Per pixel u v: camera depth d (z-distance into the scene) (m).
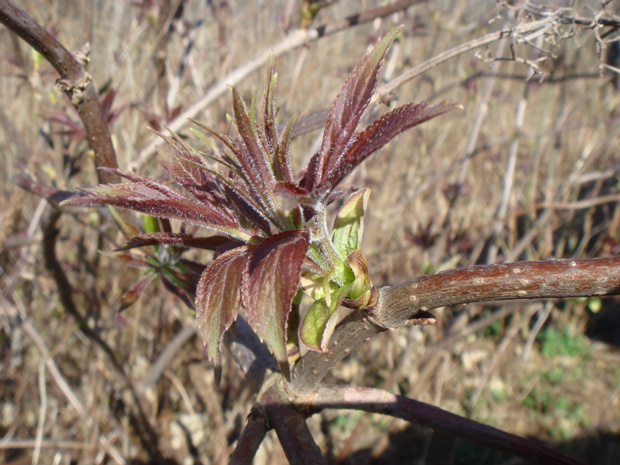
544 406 4.59
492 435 0.94
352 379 4.12
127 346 3.59
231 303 0.69
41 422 3.03
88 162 2.96
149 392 3.48
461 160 3.46
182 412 3.79
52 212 1.74
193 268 1.30
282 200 0.75
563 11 1.38
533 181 3.99
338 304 0.77
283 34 3.17
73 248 3.65
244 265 0.71
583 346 5.35
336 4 3.94
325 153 0.76
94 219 2.95
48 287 3.21
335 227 0.88
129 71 3.00
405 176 4.11
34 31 0.98
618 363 5.18
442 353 3.59
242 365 1.11
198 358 3.49
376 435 4.25
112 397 3.67
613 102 4.46
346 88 0.76
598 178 4.02
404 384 4.07
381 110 2.39
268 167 0.75
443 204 3.79
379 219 3.34
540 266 0.70
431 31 3.61
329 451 3.97
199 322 0.70
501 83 4.71
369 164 3.94
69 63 1.05
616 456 4.13
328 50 4.02
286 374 0.62
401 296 0.77
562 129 3.63
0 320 3.55
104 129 1.16
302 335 0.81
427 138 4.39
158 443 3.01
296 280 0.64
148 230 1.27
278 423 0.95
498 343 5.06
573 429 4.39
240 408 3.38
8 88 3.29
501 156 4.24
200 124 0.72
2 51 3.18
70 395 3.15
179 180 0.89
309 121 1.44
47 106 2.89
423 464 3.87
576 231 4.86
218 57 3.25
